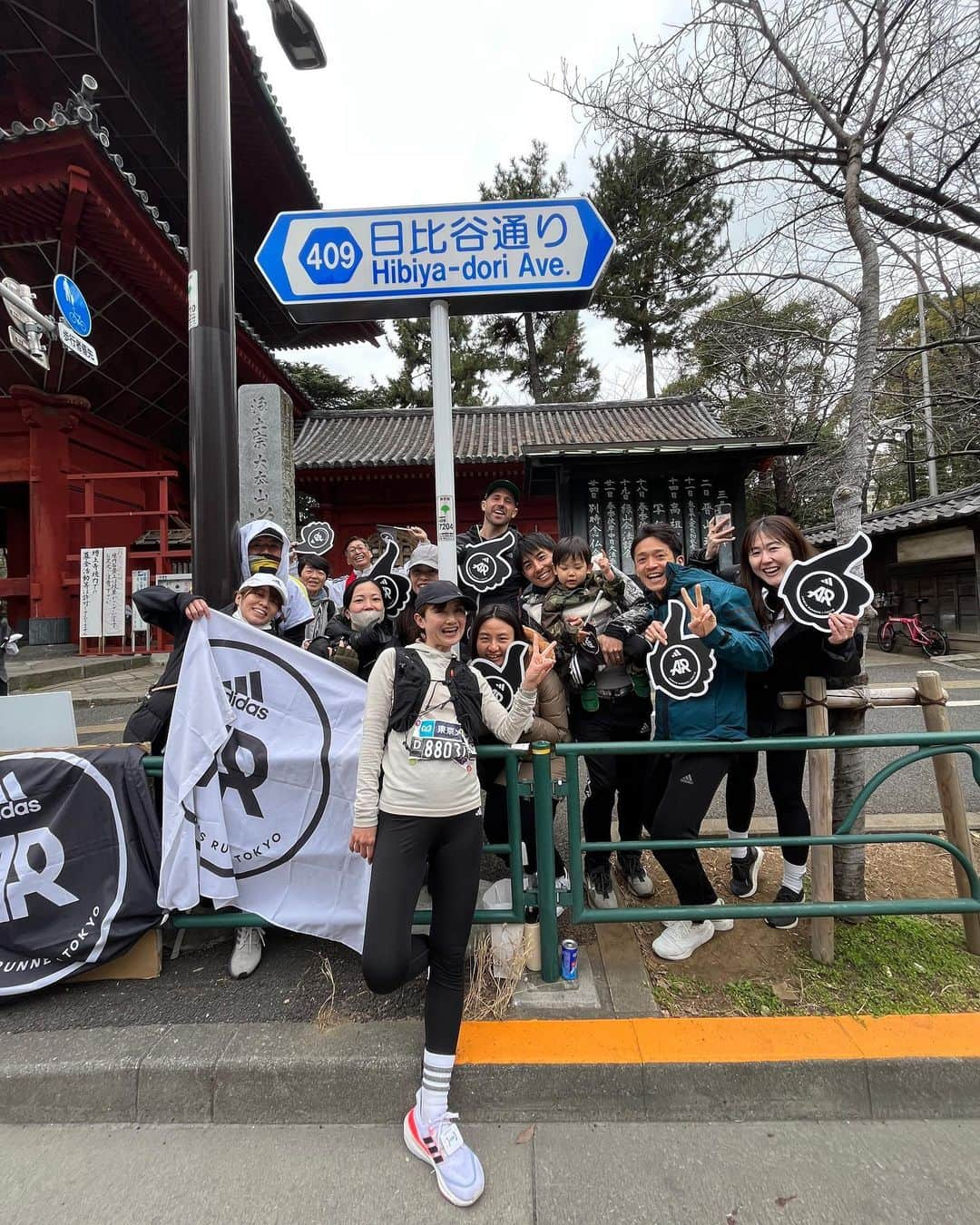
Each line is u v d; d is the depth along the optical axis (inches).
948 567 448.5
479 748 91.2
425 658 81.1
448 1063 72.9
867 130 213.9
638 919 90.4
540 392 802.2
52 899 92.4
